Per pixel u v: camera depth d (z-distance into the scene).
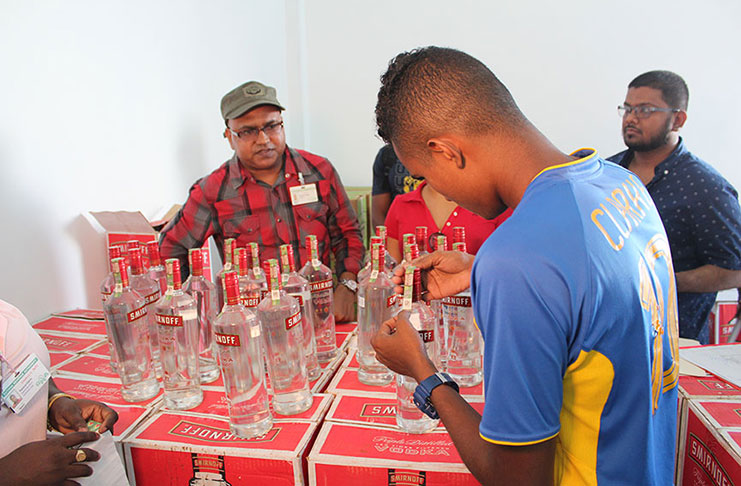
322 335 1.48
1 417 0.88
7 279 1.79
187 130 2.77
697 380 1.24
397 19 3.84
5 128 1.76
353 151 4.15
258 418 1.10
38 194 1.89
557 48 3.64
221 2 3.06
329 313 1.49
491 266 0.61
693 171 1.93
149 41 2.45
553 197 0.64
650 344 0.67
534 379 0.60
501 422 0.62
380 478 0.98
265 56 3.66
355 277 2.01
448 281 1.17
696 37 3.40
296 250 2.15
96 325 1.83
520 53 3.70
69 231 2.03
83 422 1.02
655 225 0.73
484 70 0.72
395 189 2.59
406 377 1.07
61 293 2.00
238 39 3.27
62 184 1.99
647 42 3.49
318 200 2.18
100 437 0.92
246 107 1.91
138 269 1.39
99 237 2.17
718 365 1.31
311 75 4.08
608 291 0.60
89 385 1.36
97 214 2.05
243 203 2.12
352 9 3.89
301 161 2.18
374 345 0.96
